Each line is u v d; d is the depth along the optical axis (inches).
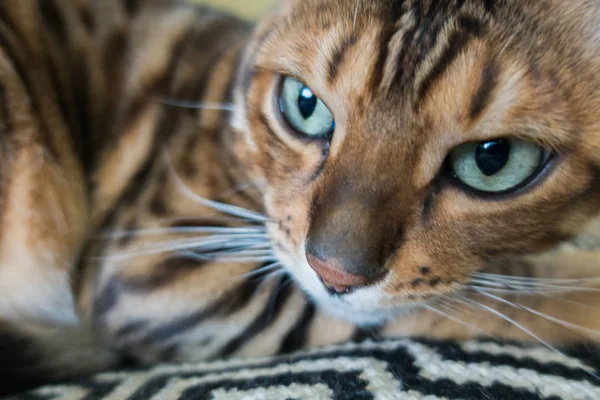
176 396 6.8
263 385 6.7
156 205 8.5
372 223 7.0
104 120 9.3
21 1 9.1
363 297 7.3
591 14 7.0
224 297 8.1
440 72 6.8
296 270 7.7
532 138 6.9
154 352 8.4
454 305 7.7
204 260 8.2
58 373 8.6
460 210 7.2
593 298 7.7
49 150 8.9
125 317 8.3
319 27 7.3
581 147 7.0
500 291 7.7
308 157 7.6
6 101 8.7
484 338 7.6
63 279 8.9
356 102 7.0
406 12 7.0
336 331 8.0
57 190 8.9
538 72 6.8
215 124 8.8
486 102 6.7
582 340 7.5
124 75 9.3
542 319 7.6
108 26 9.5
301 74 7.4
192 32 9.5
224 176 8.5
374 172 7.0
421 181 7.1
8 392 8.3
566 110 6.9
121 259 8.4
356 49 7.1
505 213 7.2
